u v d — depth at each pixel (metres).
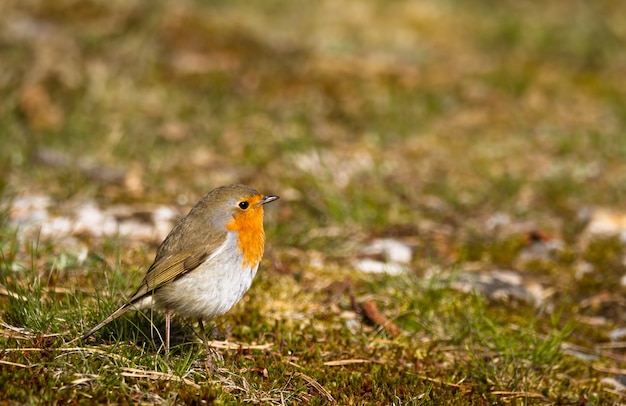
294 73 18.77
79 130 15.10
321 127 16.55
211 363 8.16
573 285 11.52
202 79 17.89
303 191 13.51
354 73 19.22
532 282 11.55
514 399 8.57
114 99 16.41
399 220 13.13
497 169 15.45
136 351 8.14
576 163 15.66
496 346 9.52
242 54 19.33
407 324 9.97
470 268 11.83
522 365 9.24
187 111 16.52
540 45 22.50
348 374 8.59
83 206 12.61
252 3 22.52
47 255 10.60
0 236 10.96
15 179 13.34
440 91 18.80
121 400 7.30
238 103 17.03
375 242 12.36
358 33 22.00
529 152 16.31
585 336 10.24
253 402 7.72
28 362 7.70
